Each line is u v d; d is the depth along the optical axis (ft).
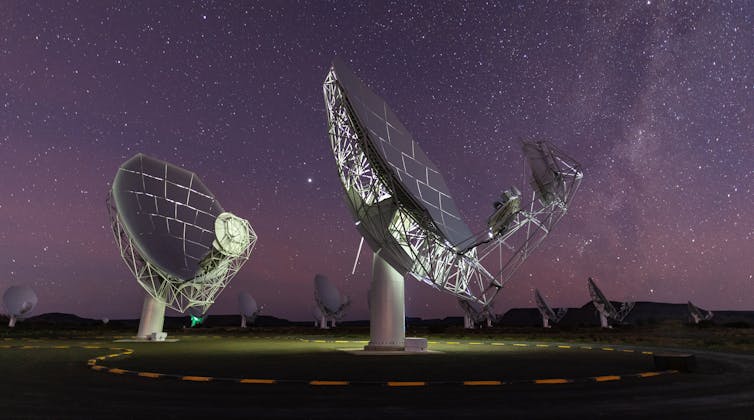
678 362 67.41
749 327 322.34
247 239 139.23
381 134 88.48
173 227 140.77
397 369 67.41
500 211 83.30
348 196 90.43
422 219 82.17
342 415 37.83
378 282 97.81
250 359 82.33
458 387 51.88
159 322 148.66
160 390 49.29
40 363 74.69
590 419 36.76
